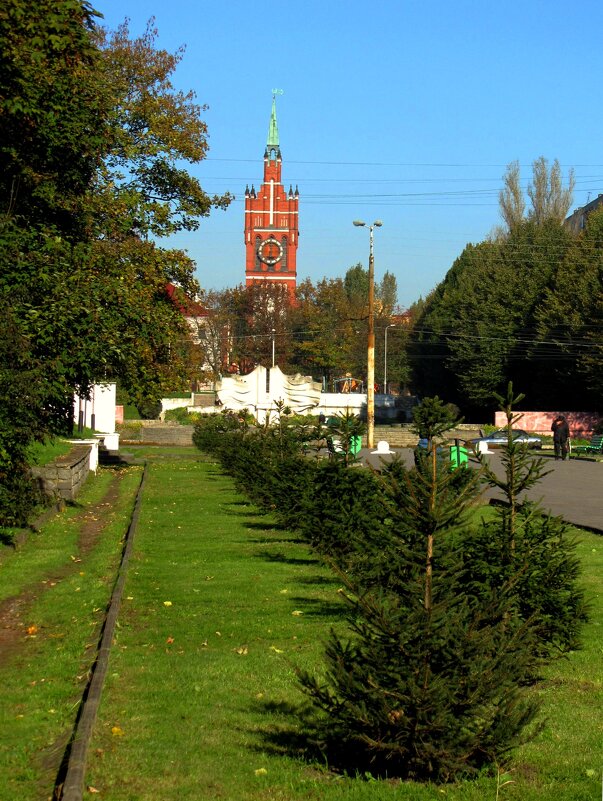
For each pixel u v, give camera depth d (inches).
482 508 725.9
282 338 3818.9
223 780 223.8
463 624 227.5
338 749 237.6
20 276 701.3
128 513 798.5
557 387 2630.4
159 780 223.1
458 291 3031.5
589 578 499.5
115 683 301.9
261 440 850.1
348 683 221.8
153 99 1443.2
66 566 536.4
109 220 1248.8
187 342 2511.1
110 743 247.3
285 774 227.5
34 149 727.7
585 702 287.3
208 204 1481.3
